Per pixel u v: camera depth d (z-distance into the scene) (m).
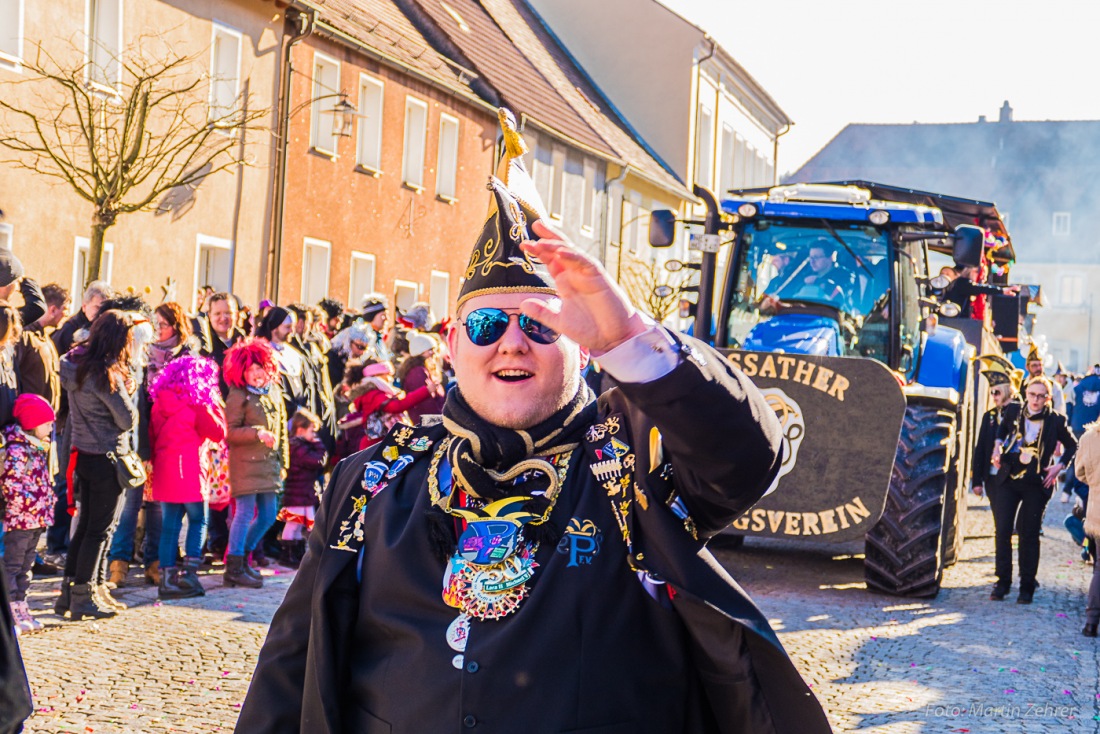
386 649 2.17
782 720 2.04
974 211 15.78
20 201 14.84
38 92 14.95
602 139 33.34
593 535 2.11
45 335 8.28
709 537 2.10
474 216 26.72
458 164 25.84
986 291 14.26
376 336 11.45
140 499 8.55
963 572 10.99
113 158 14.84
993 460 9.69
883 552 9.51
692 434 1.85
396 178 23.50
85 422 7.30
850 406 8.91
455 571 2.12
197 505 8.09
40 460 6.92
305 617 2.34
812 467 8.98
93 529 7.35
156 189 14.15
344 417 10.05
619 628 2.07
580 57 40.09
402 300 24.58
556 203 30.38
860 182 15.49
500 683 2.04
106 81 15.31
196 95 17.70
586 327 1.84
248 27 18.95
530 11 40.31
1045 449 9.49
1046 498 9.57
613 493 2.11
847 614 8.70
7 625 4.02
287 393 9.53
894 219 10.08
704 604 2.01
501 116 2.29
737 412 1.85
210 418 8.02
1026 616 8.95
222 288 18.83
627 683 2.06
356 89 22.02
